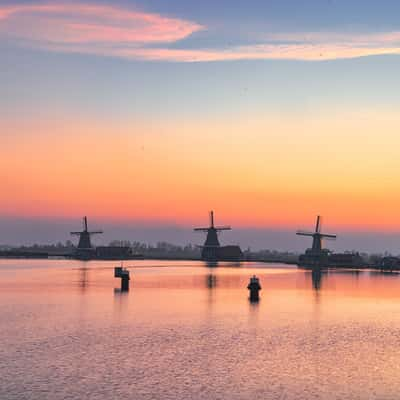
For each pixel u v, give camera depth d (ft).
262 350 201.77
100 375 166.20
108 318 270.05
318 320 273.54
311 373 172.55
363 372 174.40
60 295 371.76
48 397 146.10
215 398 148.25
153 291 407.85
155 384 158.81
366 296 387.34
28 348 198.29
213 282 497.87
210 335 229.04
